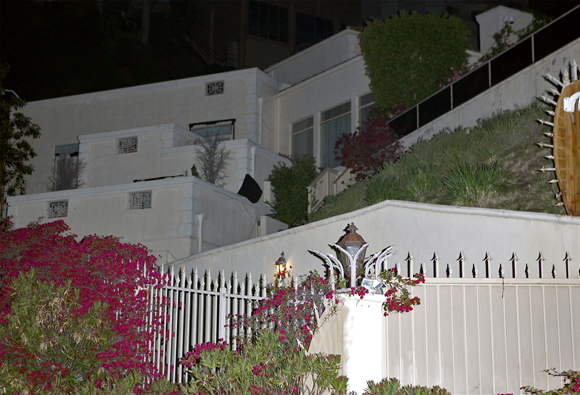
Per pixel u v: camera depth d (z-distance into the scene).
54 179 23.66
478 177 12.05
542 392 7.07
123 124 26.81
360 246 7.51
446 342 7.39
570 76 14.42
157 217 17.36
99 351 8.43
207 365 7.29
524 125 13.71
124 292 9.78
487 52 24.56
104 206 18.09
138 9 47.97
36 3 40.09
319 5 58.19
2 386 7.67
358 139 18.73
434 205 10.34
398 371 7.32
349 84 24.41
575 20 14.68
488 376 7.27
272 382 7.04
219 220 18.27
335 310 7.32
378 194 13.74
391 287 7.38
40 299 8.26
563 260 8.70
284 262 11.88
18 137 25.91
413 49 22.52
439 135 16.67
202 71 49.78
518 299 7.41
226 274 13.23
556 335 7.30
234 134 25.42
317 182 21.02
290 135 26.33
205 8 53.62
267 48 54.78
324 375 6.87
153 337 9.66
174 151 21.66
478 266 9.63
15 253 11.72
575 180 9.87
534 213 9.07
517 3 48.34
